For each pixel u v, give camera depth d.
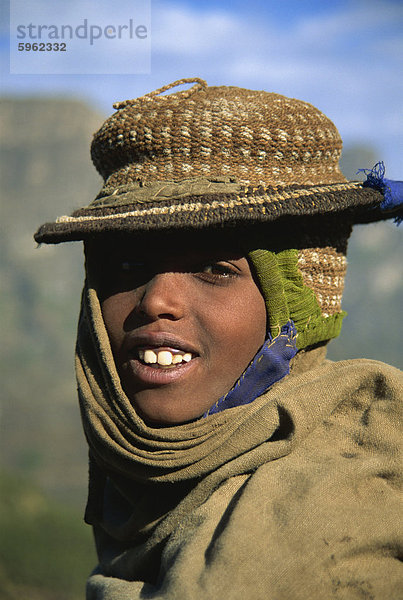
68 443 103.69
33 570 10.45
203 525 1.99
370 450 2.03
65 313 151.38
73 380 125.94
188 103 2.41
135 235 2.24
